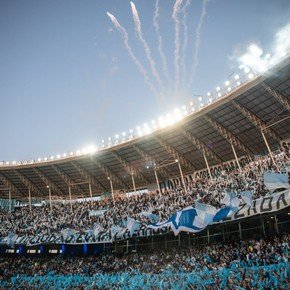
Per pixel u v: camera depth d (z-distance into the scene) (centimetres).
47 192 6412
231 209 2931
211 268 2923
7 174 6019
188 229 3169
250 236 3300
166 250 4003
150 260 3791
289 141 4003
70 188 6188
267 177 2731
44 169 5794
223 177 4284
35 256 5038
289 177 2650
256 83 3547
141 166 5353
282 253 2584
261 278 2145
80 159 5422
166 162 5141
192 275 2688
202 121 4250
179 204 3997
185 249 3769
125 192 5922
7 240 4678
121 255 4400
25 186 6319
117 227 4059
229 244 3353
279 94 3584
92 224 4700
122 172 5594
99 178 5853
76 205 5847
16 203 6525
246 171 4044
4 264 4519
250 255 2758
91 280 3597
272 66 3347
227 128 4247
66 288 3575
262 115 3922
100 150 5138
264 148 4356
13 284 3906
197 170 5062
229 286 2148
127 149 5038
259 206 2884
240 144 4356
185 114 4244
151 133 4588
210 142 4534
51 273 4162
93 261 4403
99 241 4112
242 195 2866
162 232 3659
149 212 4150
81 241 4244
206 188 4206
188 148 4762
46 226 5041
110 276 3622
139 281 3077
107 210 5156
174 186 5369
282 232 3084
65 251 4978
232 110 3988
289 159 3644
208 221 3089
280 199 2755
